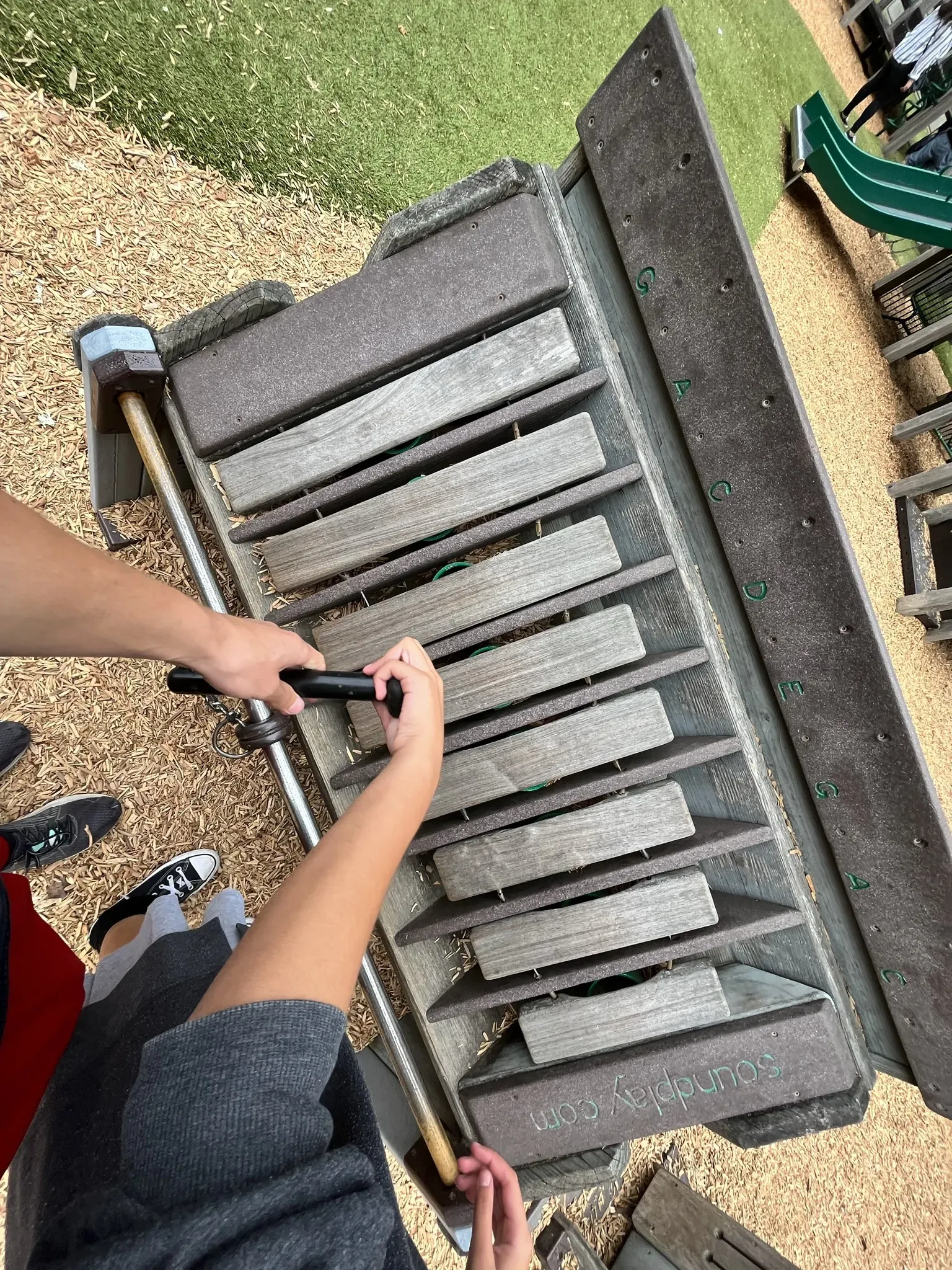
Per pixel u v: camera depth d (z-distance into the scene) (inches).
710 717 60.2
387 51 100.9
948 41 181.8
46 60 73.0
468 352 56.2
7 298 71.4
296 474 58.3
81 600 21.6
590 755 58.4
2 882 30.6
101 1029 37.6
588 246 61.4
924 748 175.8
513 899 60.1
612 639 57.4
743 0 181.5
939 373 231.3
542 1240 102.3
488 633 58.6
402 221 53.0
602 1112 60.6
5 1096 30.5
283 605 63.5
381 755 63.1
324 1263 15.9
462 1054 66.6
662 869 57.7
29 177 72.8
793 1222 136.6
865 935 62.0
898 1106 161.3
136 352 53.3
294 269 90.4
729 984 64.8
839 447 177.6
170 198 81.1
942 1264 158.9
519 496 57.3
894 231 172.9
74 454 73.2
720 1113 59.3
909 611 177.8
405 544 58.6
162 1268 14.6
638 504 58.7
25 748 68.8
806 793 62.6
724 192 50.4
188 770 76.3
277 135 89.8
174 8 81.0
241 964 20.8
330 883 23.5
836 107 218.4
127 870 72.8
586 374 55.9
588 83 132.8
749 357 53.5
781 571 57.4
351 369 56.2
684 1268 106.3
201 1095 17.8
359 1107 28.5
